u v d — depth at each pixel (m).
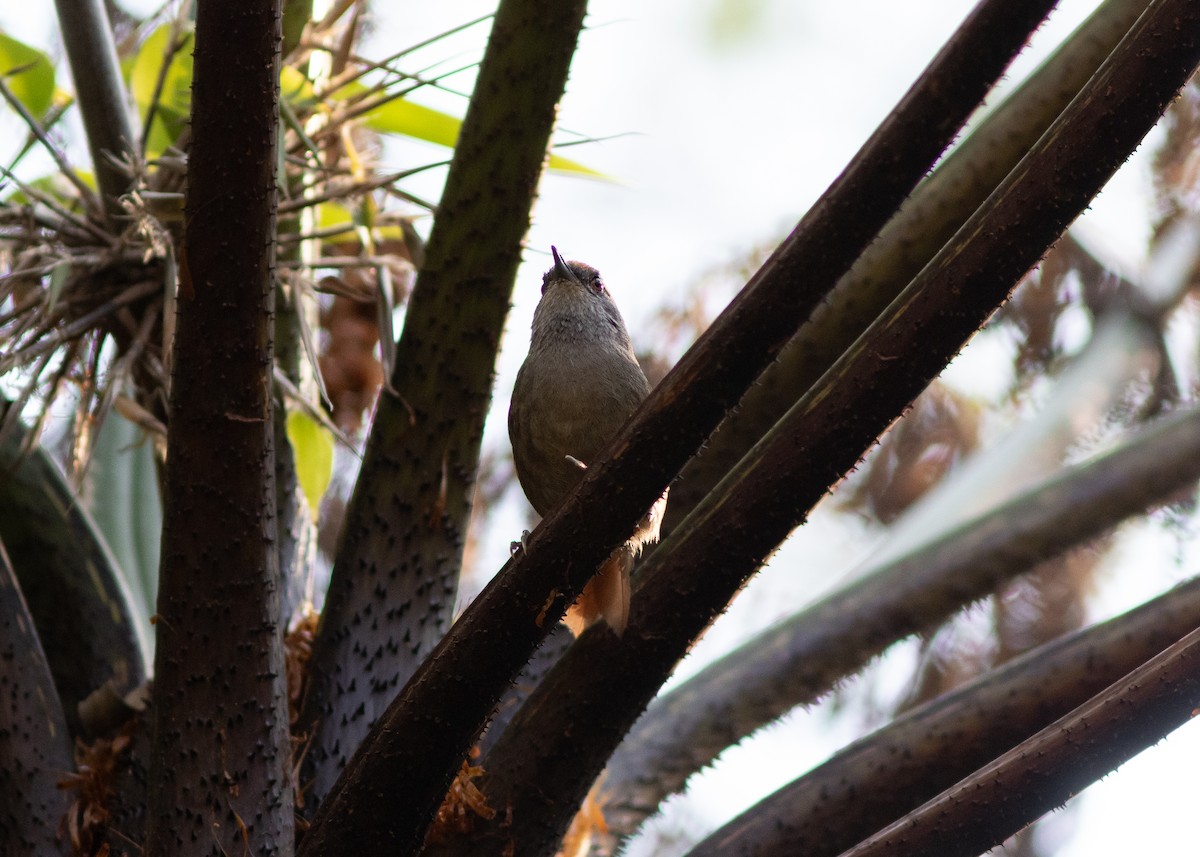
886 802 7.63
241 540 6.92
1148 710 6.07
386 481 8.29
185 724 6.96
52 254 8.45
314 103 9.08
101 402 8.43
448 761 6.41
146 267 8.67
